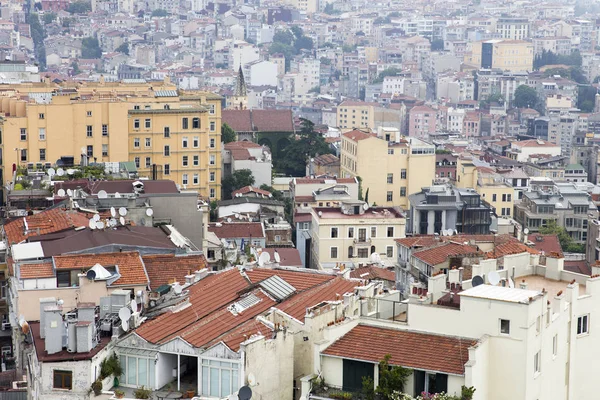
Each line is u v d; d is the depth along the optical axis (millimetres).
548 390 107812
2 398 124875
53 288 136750
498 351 102062
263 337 104312
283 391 106250
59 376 105625
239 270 129250
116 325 114125
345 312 113750
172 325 112062
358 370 103625
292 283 125562
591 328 117125
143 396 104938
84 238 158125
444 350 102438
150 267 145125
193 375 108875
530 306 101438
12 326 153500
